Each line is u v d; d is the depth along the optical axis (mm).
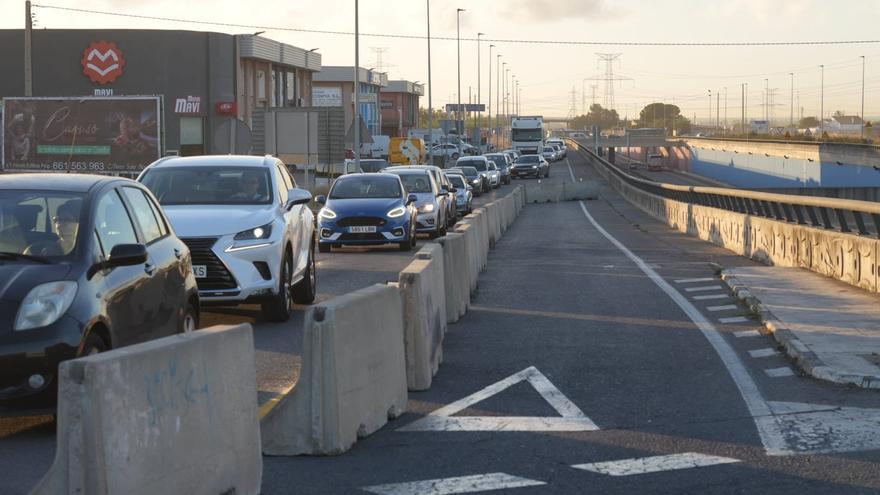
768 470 6836
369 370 7812
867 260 16047
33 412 7688
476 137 95812
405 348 9430
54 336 7621
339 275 19969
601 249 26859
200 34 68812
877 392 9250
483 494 6336
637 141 148875
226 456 5973
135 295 8617
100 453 4859
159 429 5320
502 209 34875
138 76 67688
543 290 17281
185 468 5539
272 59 78500
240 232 13000
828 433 7809
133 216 9266
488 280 18906
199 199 13945
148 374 5258
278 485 6512
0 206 8602
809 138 140875
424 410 8664
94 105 47094
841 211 17938
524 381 9805
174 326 9469
